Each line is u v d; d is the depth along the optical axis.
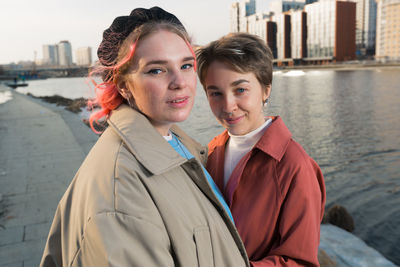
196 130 16.52
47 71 147.12
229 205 1.19
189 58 0.84
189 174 0.90
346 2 113.38
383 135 15.03
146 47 0.79
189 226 0.79
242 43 1.09
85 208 0.67
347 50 118.38
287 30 130.00
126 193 0.68
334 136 15.27
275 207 1.10
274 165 1.12
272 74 1.19
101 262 0.63
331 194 8.23
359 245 3.90
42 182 5.02
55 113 14.30
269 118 1.31
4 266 2.79
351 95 32.94
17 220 3.66
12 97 27.61
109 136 0.81
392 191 8.09
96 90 0.91
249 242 1.13
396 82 47.81
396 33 107.06
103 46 0.86
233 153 1.29
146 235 0.67
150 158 0.77
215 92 1.17
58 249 0.80
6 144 8.09
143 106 0.84
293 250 1.04
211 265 0.81
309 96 32.94
